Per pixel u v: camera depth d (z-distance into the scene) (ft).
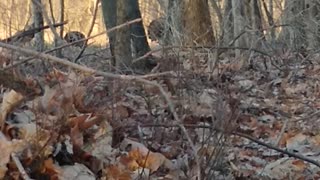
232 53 47.52
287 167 19.69
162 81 24.16
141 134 18.33
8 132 14.78
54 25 22.90
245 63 40.14
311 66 43.88
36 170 14.15
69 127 15.42
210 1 82.23
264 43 48.32
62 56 29.81
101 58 31.68
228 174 17.54
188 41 41.98
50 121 15.07
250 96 31.32
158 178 16.31
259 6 82.28
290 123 26.61
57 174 14.33
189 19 64.34
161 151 18.28
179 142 18.20
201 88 26.08
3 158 13.62
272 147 17.97
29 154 14.05
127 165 16.49
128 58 32.83
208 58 32.24
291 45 58.39
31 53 14.37
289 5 66.59
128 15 34.91
